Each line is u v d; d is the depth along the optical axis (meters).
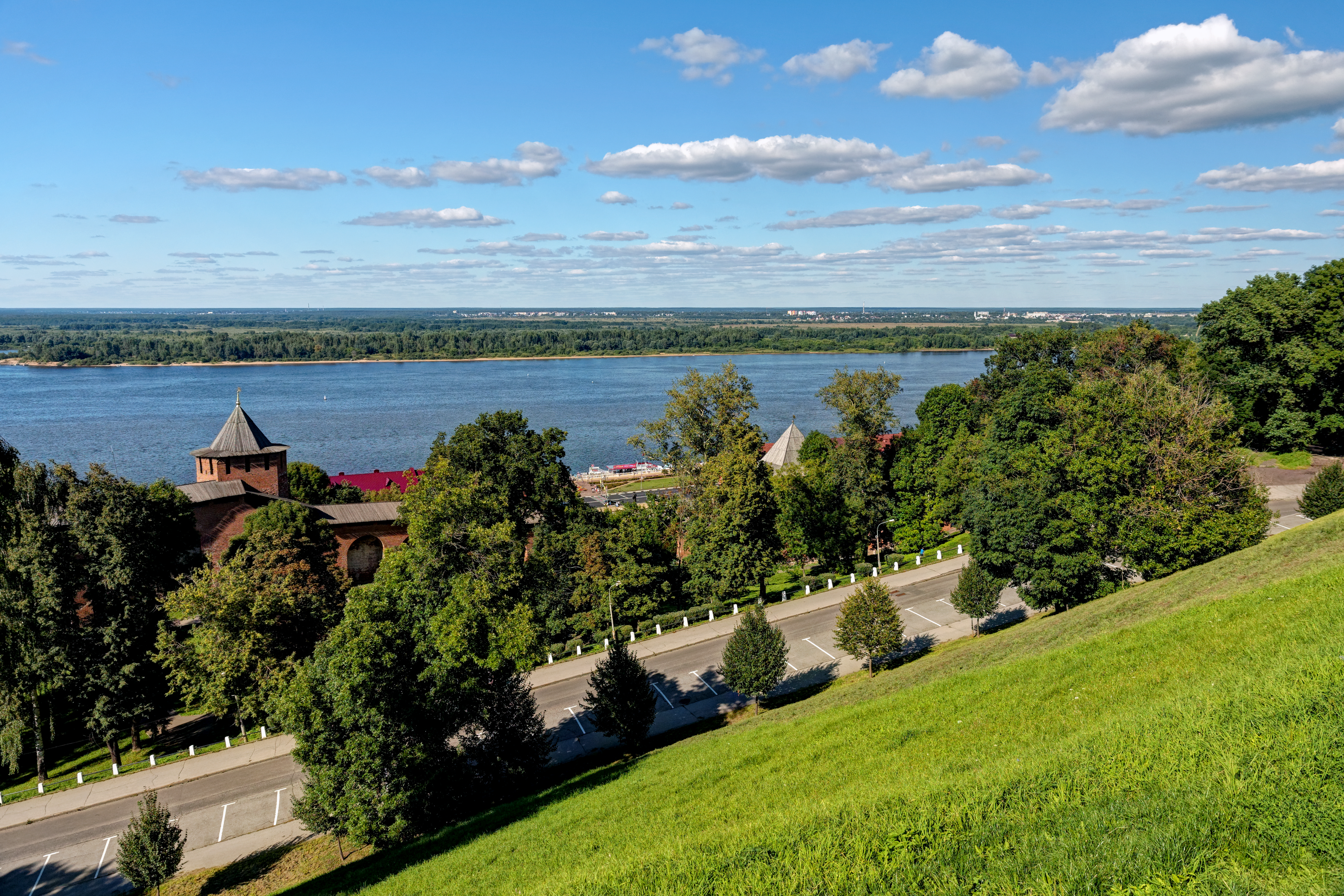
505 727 35.91
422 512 38.72
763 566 60.62
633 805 26.14
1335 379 74.69
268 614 46.03
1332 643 19.30
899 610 59.25
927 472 78.62
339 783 31.75
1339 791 12.23
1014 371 100.56
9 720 41.22
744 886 14.26
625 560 59.06
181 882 33.00
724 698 47.00
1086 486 48.72
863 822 15.93
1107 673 24.78
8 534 36.28
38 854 35.91
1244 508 47.78
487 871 23.50
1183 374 78.56
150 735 49.75
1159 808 13.28
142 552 46.06
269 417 199.25
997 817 14.70
